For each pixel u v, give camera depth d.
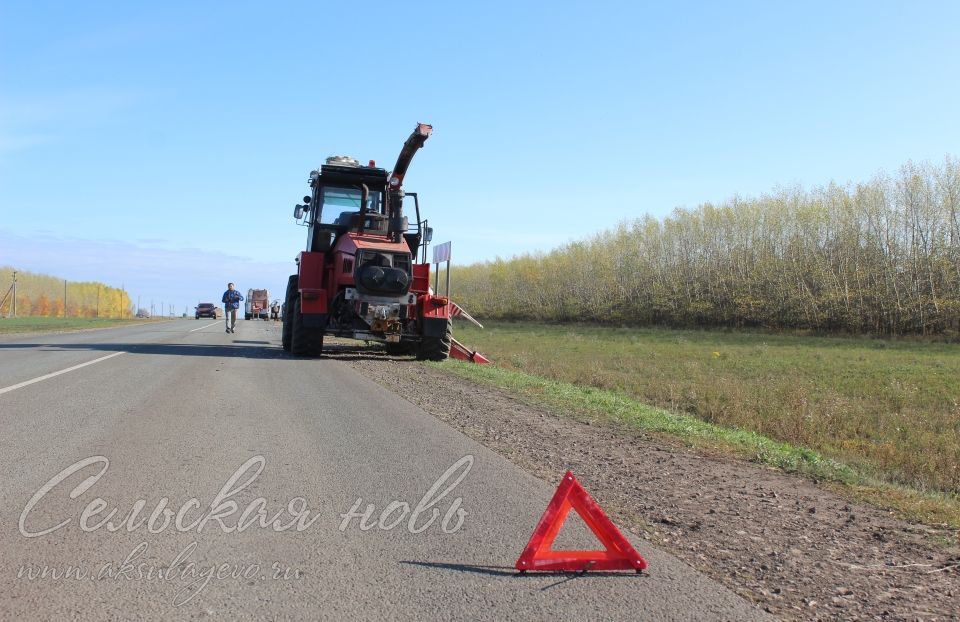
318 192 18.59
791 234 58.12
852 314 51.03
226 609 3.51
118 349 19.66
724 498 6.06
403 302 17.78
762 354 31.23
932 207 49.06
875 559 4.60
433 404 10.80
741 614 3.62
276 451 6.96
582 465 7.09
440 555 4.35
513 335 48.69
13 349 19.31
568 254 81.88
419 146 18.30
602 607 3.64
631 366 24.20
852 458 10.02
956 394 17.41
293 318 18.73
